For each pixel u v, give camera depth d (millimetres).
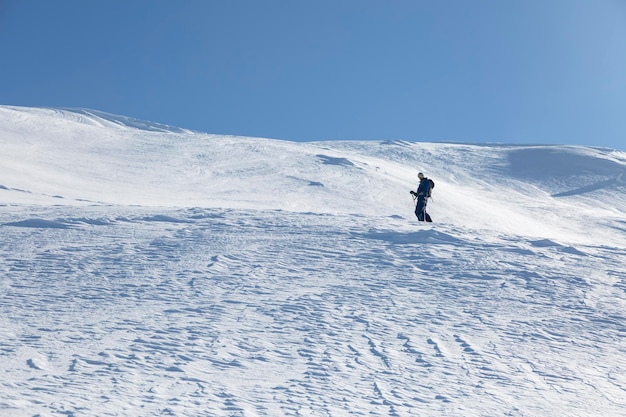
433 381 5738
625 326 8055
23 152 37688
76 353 5992
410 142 70312
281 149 47406
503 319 8078
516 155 62875
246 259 11250
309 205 30500
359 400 5141
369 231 14266
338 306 8352
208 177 36312
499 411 5086
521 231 34156
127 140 47281
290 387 5375
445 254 12055
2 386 4961
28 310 7645
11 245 12211
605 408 5336
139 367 5668
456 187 47719
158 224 15336
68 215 16219
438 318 7977
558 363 6531
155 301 8281
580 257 12305
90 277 9641
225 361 5988
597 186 53125
